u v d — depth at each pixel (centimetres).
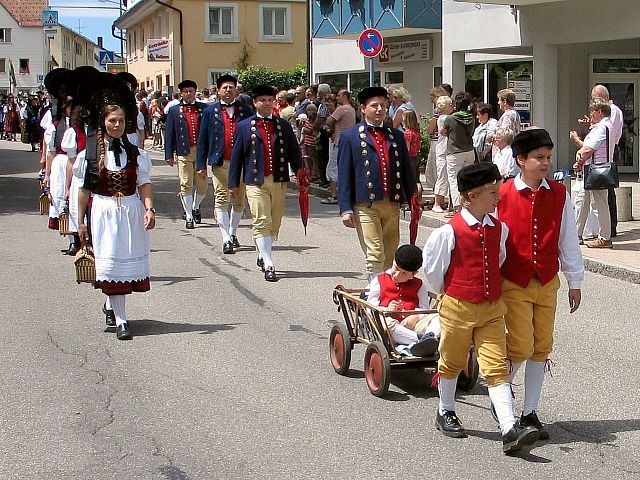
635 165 2161
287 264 1167
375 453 549
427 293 676
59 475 517
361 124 830
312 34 2884
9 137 4550
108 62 4503
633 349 778
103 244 801
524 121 2231
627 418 612
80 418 610
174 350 774
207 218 1598
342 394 661
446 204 1573
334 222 1560
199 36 4178
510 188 550
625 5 1842
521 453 549
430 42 2597
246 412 622
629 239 1271
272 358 751
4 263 1173
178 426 596
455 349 552
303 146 1959
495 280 538
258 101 1070
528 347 550
